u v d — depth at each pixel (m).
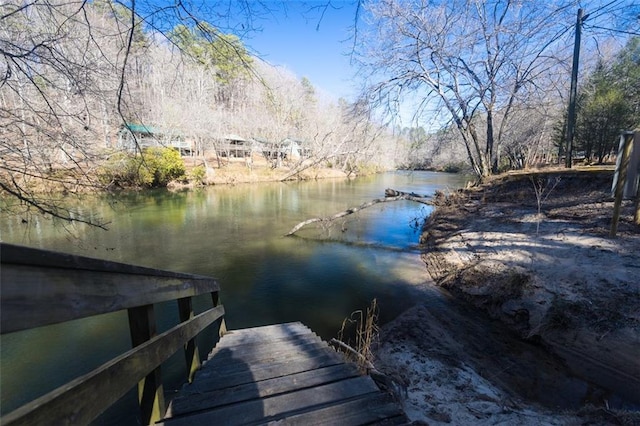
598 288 4.08
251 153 36.16
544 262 5.17
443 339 4.20
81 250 8.82
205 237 10.51
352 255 8.59
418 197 16.62
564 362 3.51
